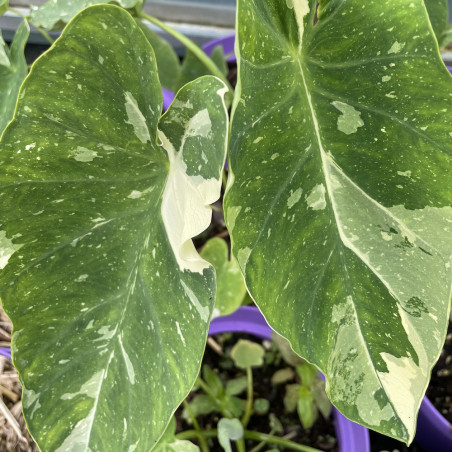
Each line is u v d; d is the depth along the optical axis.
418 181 0.32
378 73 0.30
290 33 0.30
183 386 0.34
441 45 0.55
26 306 0.33
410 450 0.67
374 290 0.34
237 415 0.58
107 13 0.26
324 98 0.32
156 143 0.31
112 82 0.28
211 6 0.82
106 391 0.35
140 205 0.34
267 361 0.63
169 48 0.60
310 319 0.35
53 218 0.32
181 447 0.46
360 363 0.35
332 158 0.33
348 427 0.53
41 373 0.35
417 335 0.34
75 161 0.31
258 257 0.32
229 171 0.29
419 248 0.34
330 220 0.34
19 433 0.52
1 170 0.30
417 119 0.31
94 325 0.35
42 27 0.42
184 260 0.32
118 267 0.35
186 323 0.34
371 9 0.29
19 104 0.28
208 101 0.28
